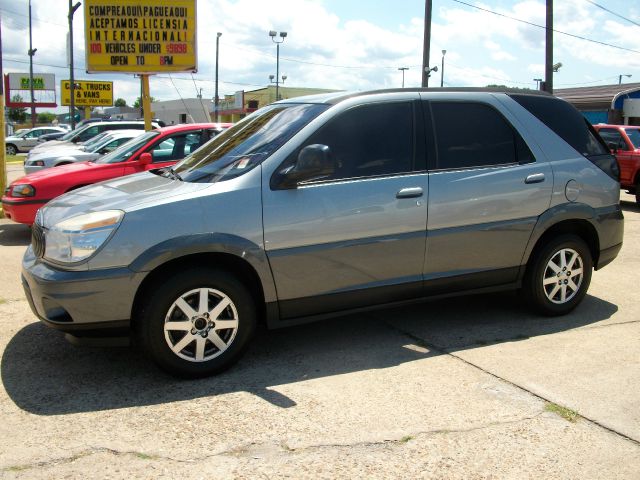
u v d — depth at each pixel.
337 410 3.66
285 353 4.57
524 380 4.07
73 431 3.41
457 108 4.84
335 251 4.32
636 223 10.79
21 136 37.84
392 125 4.59
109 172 8.95
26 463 3.08
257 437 3.35
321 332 5.03
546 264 5.16
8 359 4.43
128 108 67.81
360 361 4.41
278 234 4.14
